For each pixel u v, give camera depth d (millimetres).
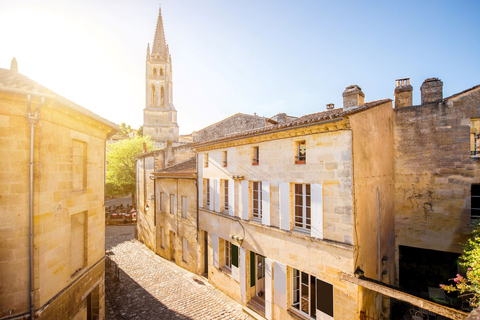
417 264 11578
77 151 7688
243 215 10820
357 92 10336
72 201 7195
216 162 12844
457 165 10836
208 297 11875
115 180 29656
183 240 16094
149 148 33344
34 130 5816
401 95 12086
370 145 8695
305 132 8297
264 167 9930
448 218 10969
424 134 11406
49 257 6199
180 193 16172
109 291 12617
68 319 6914
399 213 11844
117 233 25016
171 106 53031
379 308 8875
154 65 53594
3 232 5520
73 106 6602
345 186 7285
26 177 5750
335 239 7469
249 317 10141
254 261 11039
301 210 8805
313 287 8391
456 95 10867
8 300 5500
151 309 10852
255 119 24047
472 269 5477
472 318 3086
